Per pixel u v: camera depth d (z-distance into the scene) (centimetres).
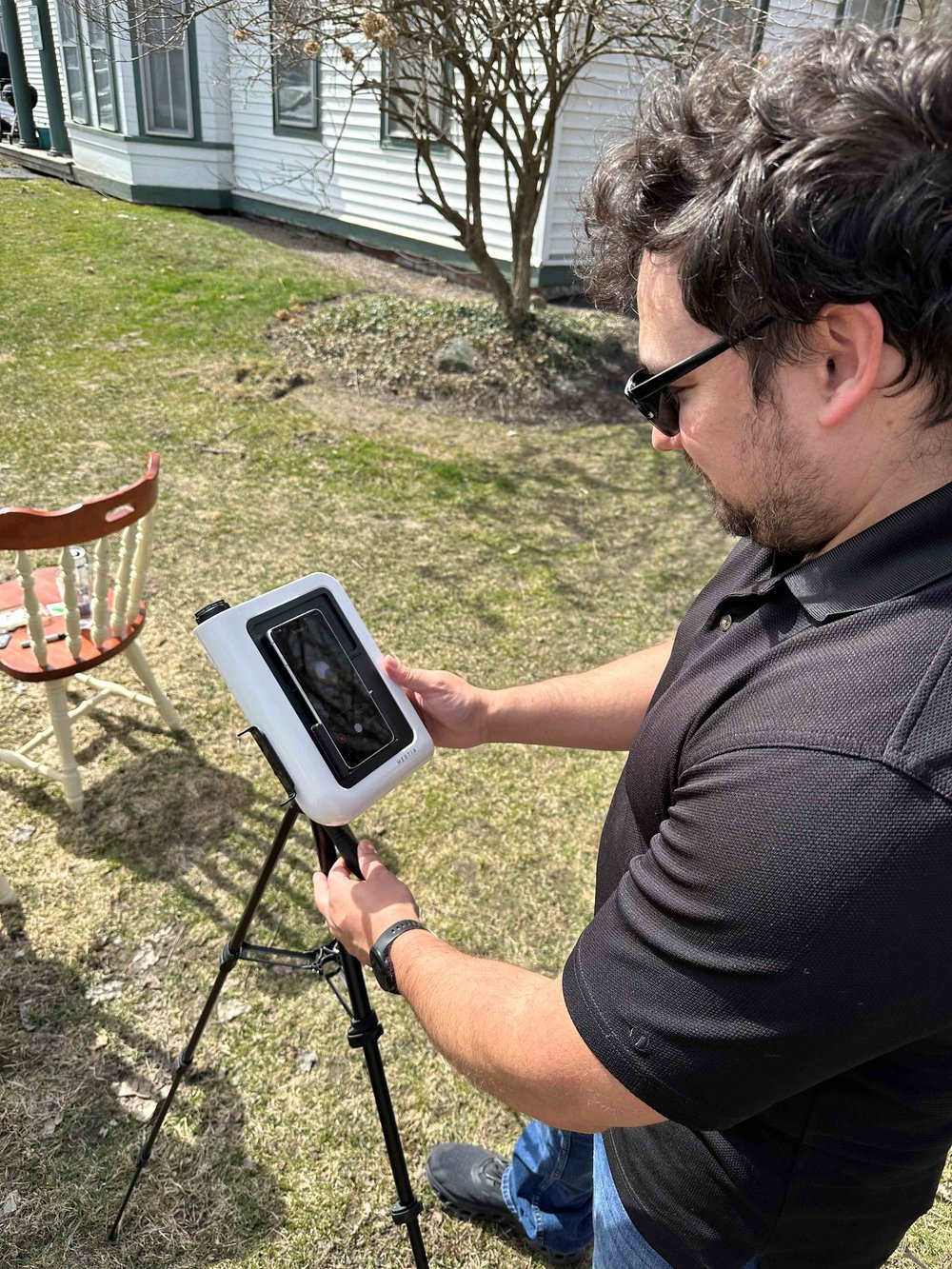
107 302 677
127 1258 163
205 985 213
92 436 479
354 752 103
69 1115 184
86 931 222
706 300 60
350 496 448
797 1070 59
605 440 546
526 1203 154
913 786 52
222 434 500
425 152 554
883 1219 82
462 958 85
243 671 98
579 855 262
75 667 237
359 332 639
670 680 90
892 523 60
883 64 53
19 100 1221
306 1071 197
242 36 502
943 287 51
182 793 267
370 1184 178
